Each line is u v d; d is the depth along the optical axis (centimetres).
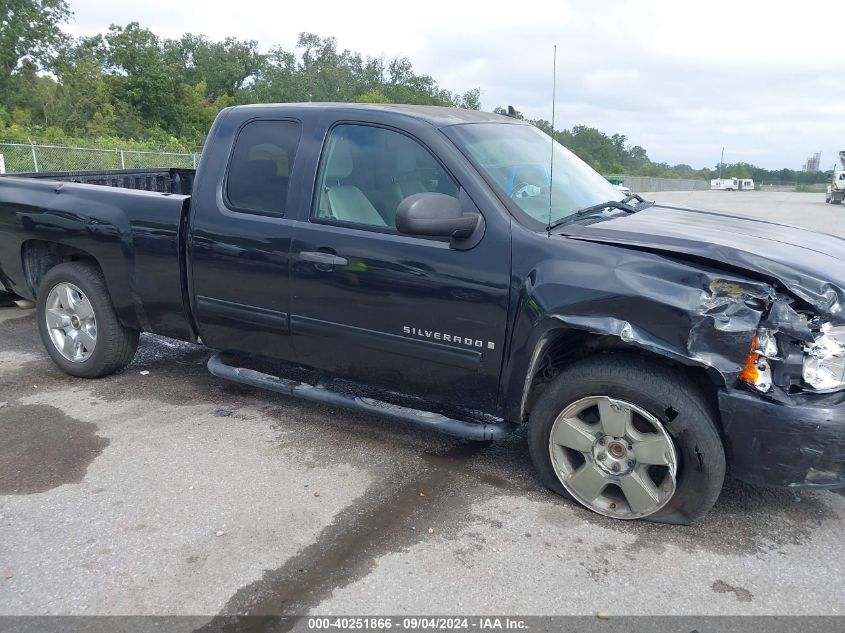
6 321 625
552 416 319
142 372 501
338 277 353
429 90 7338
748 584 272
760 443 276
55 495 332
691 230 328
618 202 386
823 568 283
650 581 272
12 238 489
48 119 4056
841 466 272
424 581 271
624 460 307
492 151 352
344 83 7106
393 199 347
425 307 332
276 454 378
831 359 272
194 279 407
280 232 370
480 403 337
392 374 357
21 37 4428
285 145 379
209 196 398
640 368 295
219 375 420
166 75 4428
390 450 385
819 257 303
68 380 482
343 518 315
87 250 444
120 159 2306
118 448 381
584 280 293
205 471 357
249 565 279
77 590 264
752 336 268
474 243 320
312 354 380
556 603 259
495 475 358
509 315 313
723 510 325
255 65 6719
